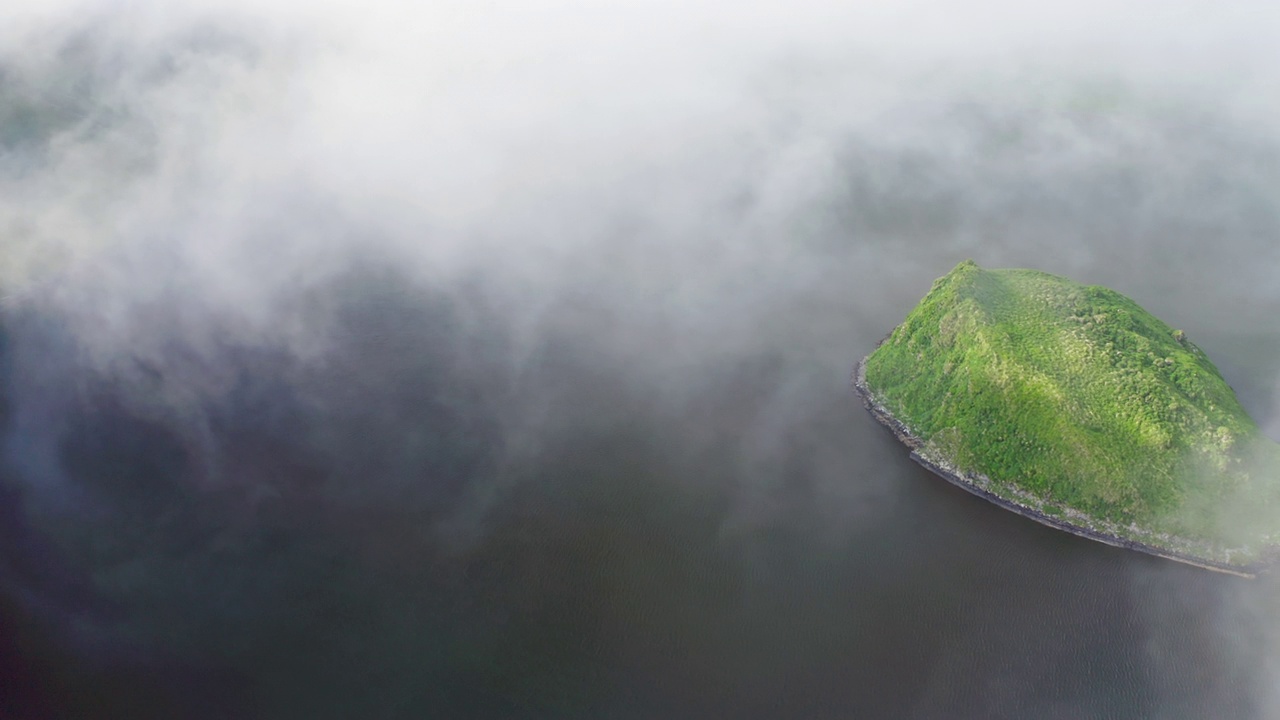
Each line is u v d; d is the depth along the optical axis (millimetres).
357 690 111500
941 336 153375
